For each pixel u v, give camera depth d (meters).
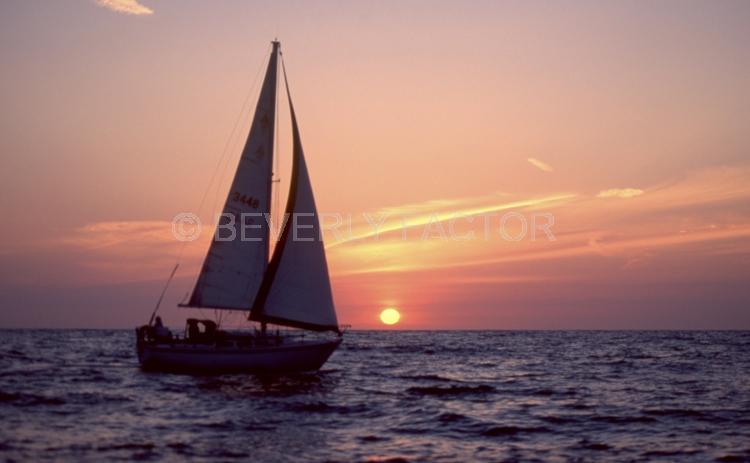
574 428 24.95
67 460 18.56
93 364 49.50
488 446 21.78
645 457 20.52
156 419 25.23
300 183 36.84
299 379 37.34
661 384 40.12
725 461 20.05
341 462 19.38
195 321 37.59
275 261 36.59
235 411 27.39
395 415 27.30
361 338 147.25
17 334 151.50
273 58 38.62
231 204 38.06
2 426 22.75
